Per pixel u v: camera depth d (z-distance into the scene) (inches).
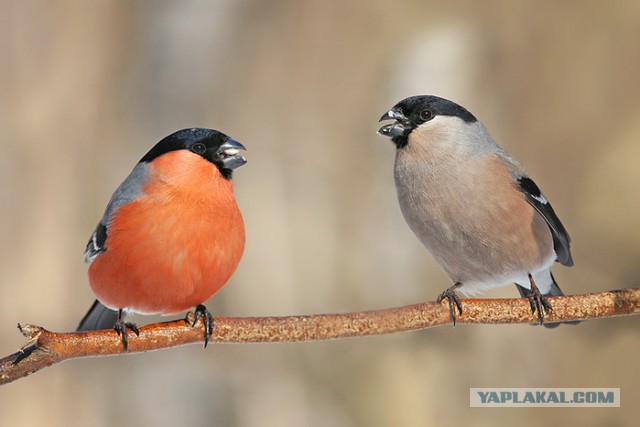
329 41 608.7
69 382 508.4
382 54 604.1
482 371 516.1
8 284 523.2
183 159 270.5
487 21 612.7
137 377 518.0
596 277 562.3
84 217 558.6
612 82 600.1
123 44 605.9
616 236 567.5
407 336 519.2
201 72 604.7
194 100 600.1
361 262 554.6
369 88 599.8
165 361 520.7
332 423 502.3
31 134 559.5
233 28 615.5
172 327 249.6
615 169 582.9
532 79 605.0
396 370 510.9
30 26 576.4
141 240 264.5
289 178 577.9
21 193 543.8
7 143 553.6
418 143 322.0
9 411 493.0
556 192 588.4
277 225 557.6
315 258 550.6
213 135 276.7
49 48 578.6
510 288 530.6
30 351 232.2
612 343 526.3
